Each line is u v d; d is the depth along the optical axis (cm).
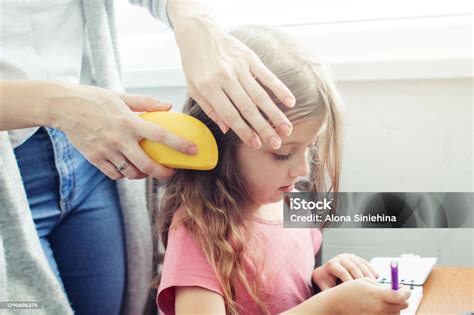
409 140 94
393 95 93
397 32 93
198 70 58
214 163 59
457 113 92
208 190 70
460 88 91
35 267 67
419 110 93
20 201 66
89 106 60
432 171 94
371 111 94
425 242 96
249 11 102
